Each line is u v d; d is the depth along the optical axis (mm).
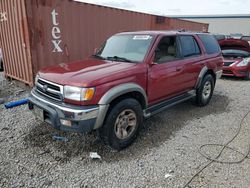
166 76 3988
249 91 7105
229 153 3330
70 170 2885
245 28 46562
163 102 4238
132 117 3471
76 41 6844
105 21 7566
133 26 8766
